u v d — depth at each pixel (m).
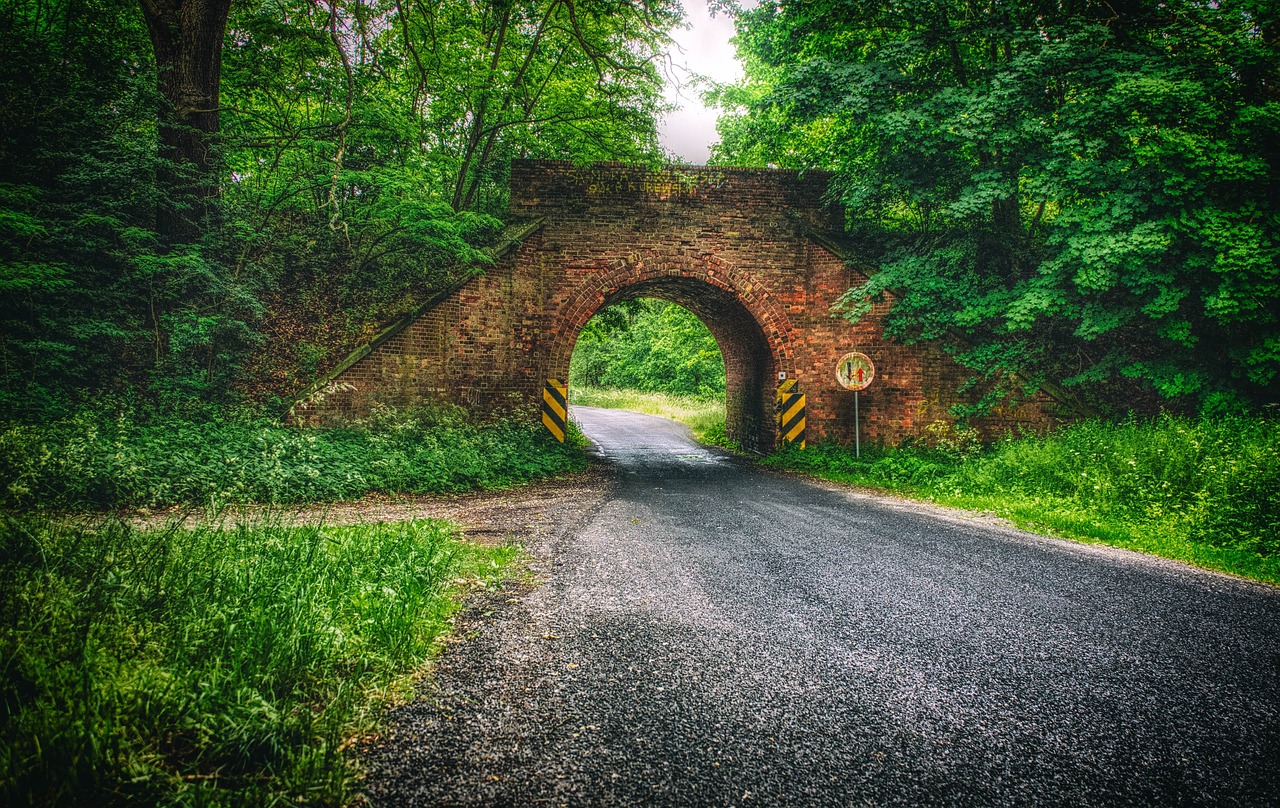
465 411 12.25
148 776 1.81
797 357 14.63
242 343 10.14
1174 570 5.06
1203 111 8.70
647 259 14.62
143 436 7.76
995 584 4.57
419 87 13.98
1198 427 8.27
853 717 2.59
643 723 2.50
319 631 2.81
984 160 11.45
